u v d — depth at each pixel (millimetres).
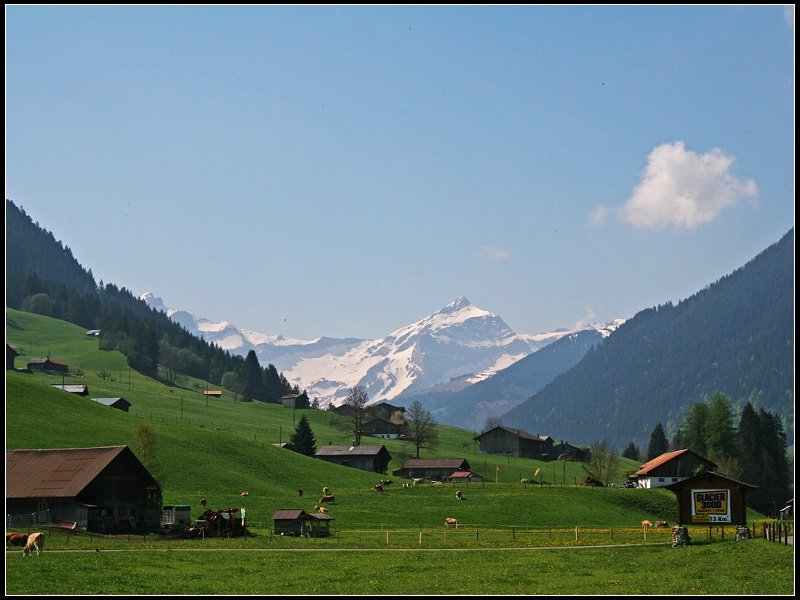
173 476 159000
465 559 79625
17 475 115000
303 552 86500
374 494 157500
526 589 61031
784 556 69938
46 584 60188
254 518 131125
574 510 147750
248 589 61000
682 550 80188
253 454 183250
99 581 62375
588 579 65625
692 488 88312
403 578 66750
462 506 146375
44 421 175875
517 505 147625
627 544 95000
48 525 108062
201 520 109938
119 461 116812
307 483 172250
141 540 102062
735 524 86500
